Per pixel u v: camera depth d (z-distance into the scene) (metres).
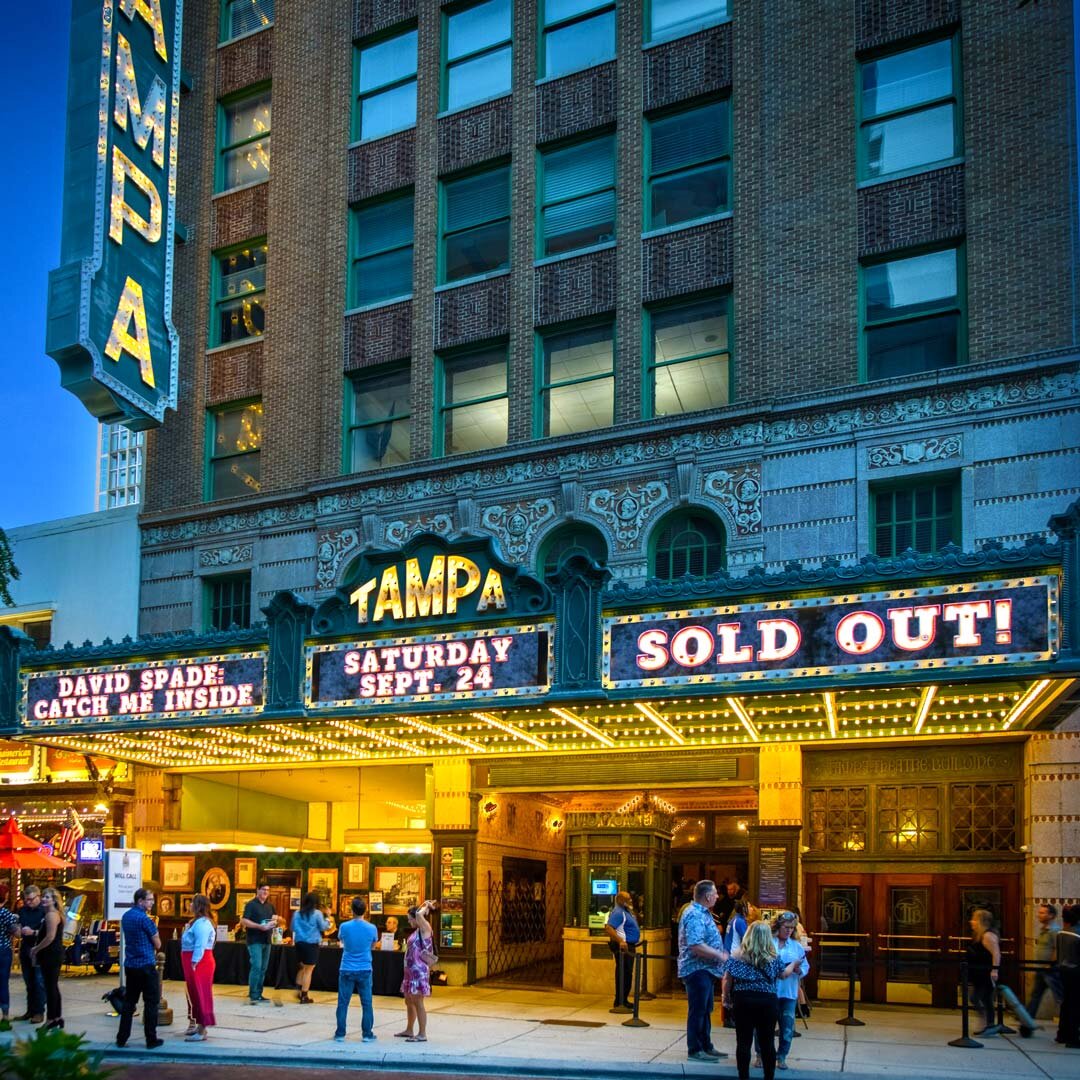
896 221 19.78
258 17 27.75
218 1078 12.99
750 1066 13.09
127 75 22.61
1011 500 17.94
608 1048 14.47
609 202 22.44
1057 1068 13.09
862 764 19.44
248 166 27.23
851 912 19.09
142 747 22.23
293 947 19.78
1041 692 14.87
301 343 25.22
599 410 21.83
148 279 22.75
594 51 23.17
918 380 18.70
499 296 23.02
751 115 21.16
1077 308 18.06
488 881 22.44
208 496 26.05
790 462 19.59
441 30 24.88
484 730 19.28
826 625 14.10
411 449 23.34
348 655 17.06
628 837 20.44
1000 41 19.39
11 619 27.50
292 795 26.41
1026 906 17.75
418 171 24.39
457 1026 16.28
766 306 20.42
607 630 15.36
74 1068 6.15
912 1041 14.99
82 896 23.27
